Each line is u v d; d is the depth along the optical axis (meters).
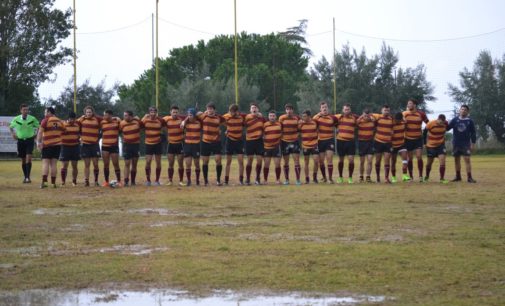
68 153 23.62
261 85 83.94
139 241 12.09
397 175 28.94
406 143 24.61
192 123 23.50
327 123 24.16
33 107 68.00
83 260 10.55
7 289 8.95
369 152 24.39
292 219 14.64
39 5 66.94
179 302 8.30
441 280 9.12
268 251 11.05
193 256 10.73
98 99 67.75
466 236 12.30
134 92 84.75
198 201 18.19
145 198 19.11
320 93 75.69
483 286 8.81
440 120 24.06
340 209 16.19
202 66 84.38
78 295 8.65
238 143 23.70
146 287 8.97
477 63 76.62
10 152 58.34
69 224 14.20
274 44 92.31
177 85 78.44
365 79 75.31
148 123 23.81
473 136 24.33
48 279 9.41
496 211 15.74
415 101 24.47
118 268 9.96
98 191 21.48
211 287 8.92
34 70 67.25
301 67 94.69
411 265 9.97
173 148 23.98
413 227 13.37
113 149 23.58
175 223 14.23
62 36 68.62
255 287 8.90
